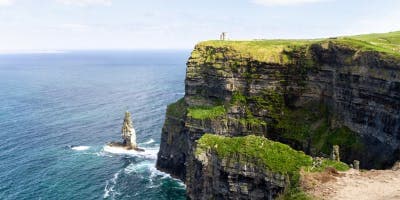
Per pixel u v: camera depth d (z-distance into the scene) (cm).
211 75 10975
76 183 10050
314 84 9856
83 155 12144
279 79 10275
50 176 10469
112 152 12406
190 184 8881
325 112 9600
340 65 9019
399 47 9138
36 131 14662
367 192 5378
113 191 9638
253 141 7788
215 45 11369
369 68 8125
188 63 11450
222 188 7850
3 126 15375
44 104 19925
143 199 9244
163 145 11219
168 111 11556
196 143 8556
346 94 8825
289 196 5972
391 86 7456
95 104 19750
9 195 9300
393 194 5209
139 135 14125
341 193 5425
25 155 12069
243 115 10325
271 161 7038
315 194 5534
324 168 6397
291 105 10169
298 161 6838
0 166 11131
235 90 10581
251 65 10506
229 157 7675
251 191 7350
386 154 7519
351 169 6372
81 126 15388
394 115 7369
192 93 11288
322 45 9619
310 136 9419
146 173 10862
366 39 10856
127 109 18362
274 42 11600
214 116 10094
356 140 8400
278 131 9925
